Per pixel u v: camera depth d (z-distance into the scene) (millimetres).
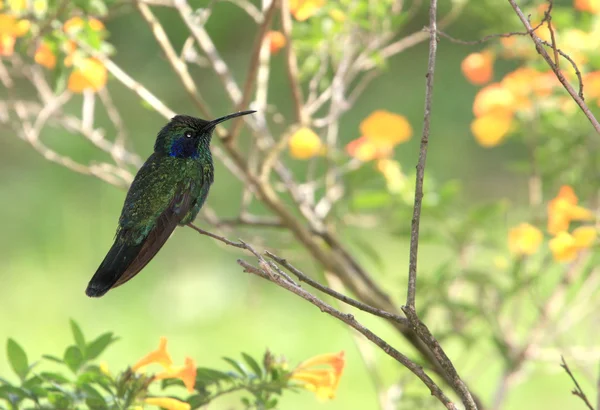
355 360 15133
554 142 9805
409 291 4824
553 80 9320
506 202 9477
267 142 9969
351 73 10086
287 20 9016
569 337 10117
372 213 12336
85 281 17344
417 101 22828
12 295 16859
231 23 23969
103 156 20344
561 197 8297
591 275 9891
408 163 20875
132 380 5867
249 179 8914
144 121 21500
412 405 8828
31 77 10281
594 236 7602
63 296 16906
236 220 9547
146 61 22969
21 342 15414
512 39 9594
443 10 19453
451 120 22328
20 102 9922
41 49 8547
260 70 9852
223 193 19375
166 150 7207
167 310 16719
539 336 9391
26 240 18484
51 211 19141
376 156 9633
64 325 16062
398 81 23562
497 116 9430
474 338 8891
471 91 22969
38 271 17547
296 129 9164
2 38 8359
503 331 9609
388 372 13656
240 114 7438
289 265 4988
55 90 8477
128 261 6465
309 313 16656
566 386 13883
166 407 5844
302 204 9820
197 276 17547
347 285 8906
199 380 6090
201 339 15953
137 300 16938
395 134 9508
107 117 21500
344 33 9844
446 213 9469
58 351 15195
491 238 9461
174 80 22281
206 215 9562
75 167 9562
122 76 8539
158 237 6715
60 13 8039
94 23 8641
